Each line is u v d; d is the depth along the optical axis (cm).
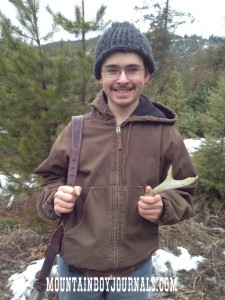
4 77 408
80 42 432
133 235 178
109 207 175
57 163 189
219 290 348
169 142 182
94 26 426
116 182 175
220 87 543
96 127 182
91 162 178
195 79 2088
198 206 519
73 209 180
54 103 394
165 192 175
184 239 438
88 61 416
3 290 350
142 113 182
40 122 415
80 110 414
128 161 177
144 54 173
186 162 187
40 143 415
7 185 446
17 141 441
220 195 523
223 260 396
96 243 175
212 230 473
